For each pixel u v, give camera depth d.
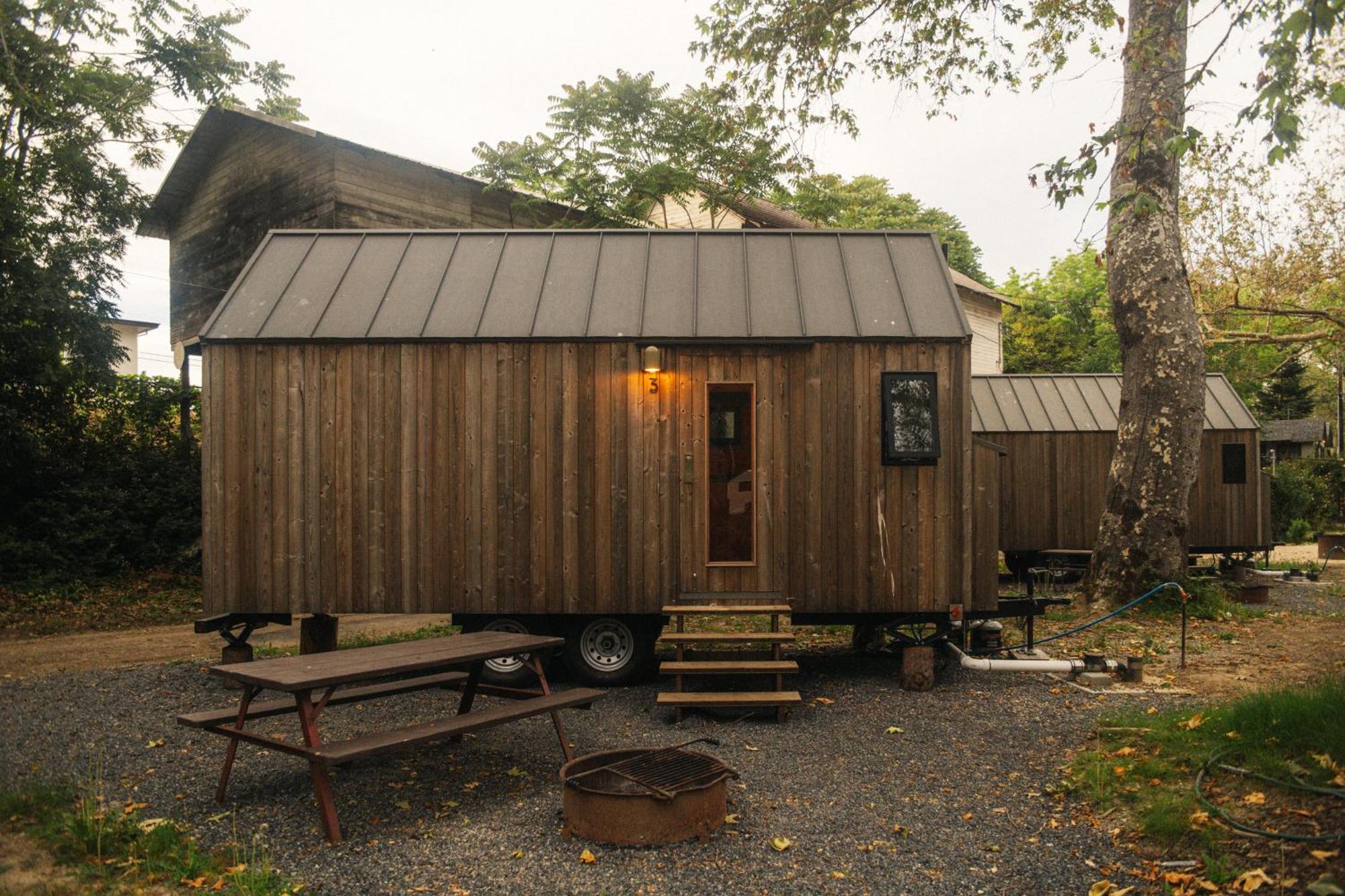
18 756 5.70
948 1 11.90
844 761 5.69
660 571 7.84
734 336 7.86
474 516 7.92
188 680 7.91
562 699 5.63
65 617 12.05
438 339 7.96
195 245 21.75
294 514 7.99
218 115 19.55
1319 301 19.23
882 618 8.07
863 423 7.86
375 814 4.76
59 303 13.85
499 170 19.77
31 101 14.46
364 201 17.81
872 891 3.84
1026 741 6.00
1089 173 5.91
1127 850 4.15
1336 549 19.81
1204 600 10.72
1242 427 14.89
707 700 6.62
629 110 20.36
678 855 4.21
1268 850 3.85
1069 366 42.94
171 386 16.89
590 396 7.93
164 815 4.71
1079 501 14.85
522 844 4.34
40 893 3.76
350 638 10.54
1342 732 4.64
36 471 14.64
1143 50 7.54
